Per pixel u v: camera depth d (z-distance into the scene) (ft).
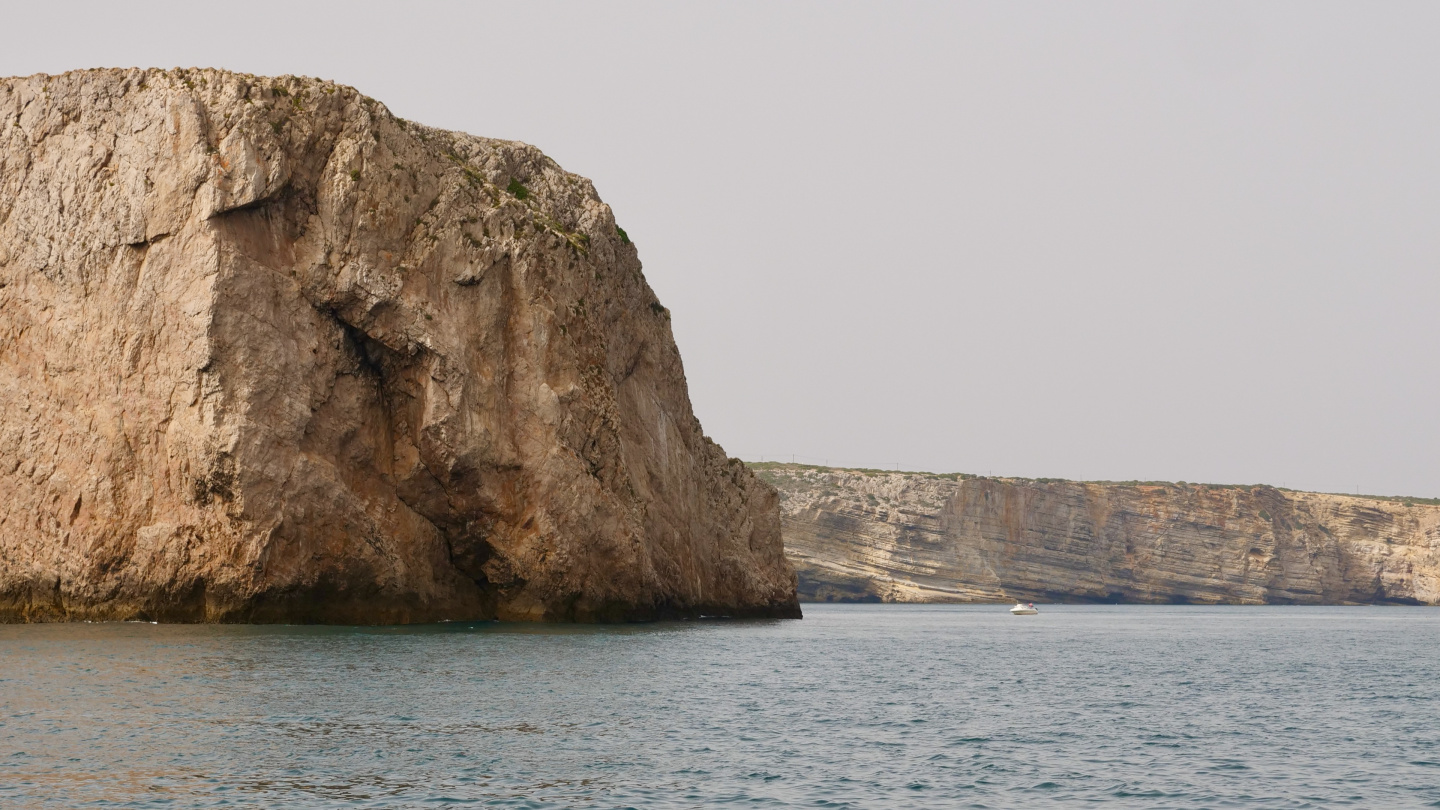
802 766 96.32
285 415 199.41
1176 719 131.44
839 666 184.34
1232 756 107.34
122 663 138.31
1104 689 162.40
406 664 148.66
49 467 199.21
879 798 86.12
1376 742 116.78
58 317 203.10
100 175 205.05
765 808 81.87
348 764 89.51
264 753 91.91
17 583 197.06
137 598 193.98
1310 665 213.66
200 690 120.16
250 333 197.88
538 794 83.20
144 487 196.13
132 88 207.92
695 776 91.04
